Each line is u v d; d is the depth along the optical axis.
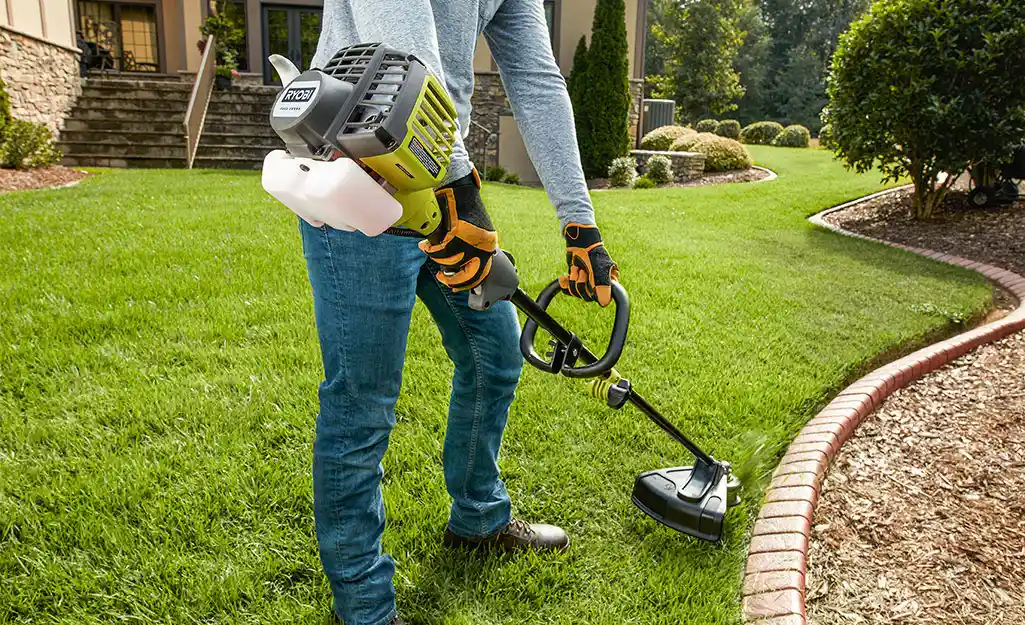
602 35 15.02
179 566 1.93
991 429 3.23
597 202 10.08
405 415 2.81
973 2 7.63
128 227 5.97
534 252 5.75
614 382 1.85
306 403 2.85
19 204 7.06
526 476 2.47
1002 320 4.63
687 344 3.82
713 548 2.17
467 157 1.29
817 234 7.78
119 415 2.71
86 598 1.82
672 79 41.00
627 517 2.31
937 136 7.94
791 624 1.88
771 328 4.21
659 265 5.61
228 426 2.65
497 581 1.96
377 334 1.49
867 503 2.61
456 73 1.45
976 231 7.84
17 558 1.93
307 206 1.11
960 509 2.60
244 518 2.16
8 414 2.69
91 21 17.03
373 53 1.11
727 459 2.66
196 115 13.52
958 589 2.18
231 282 4.43
